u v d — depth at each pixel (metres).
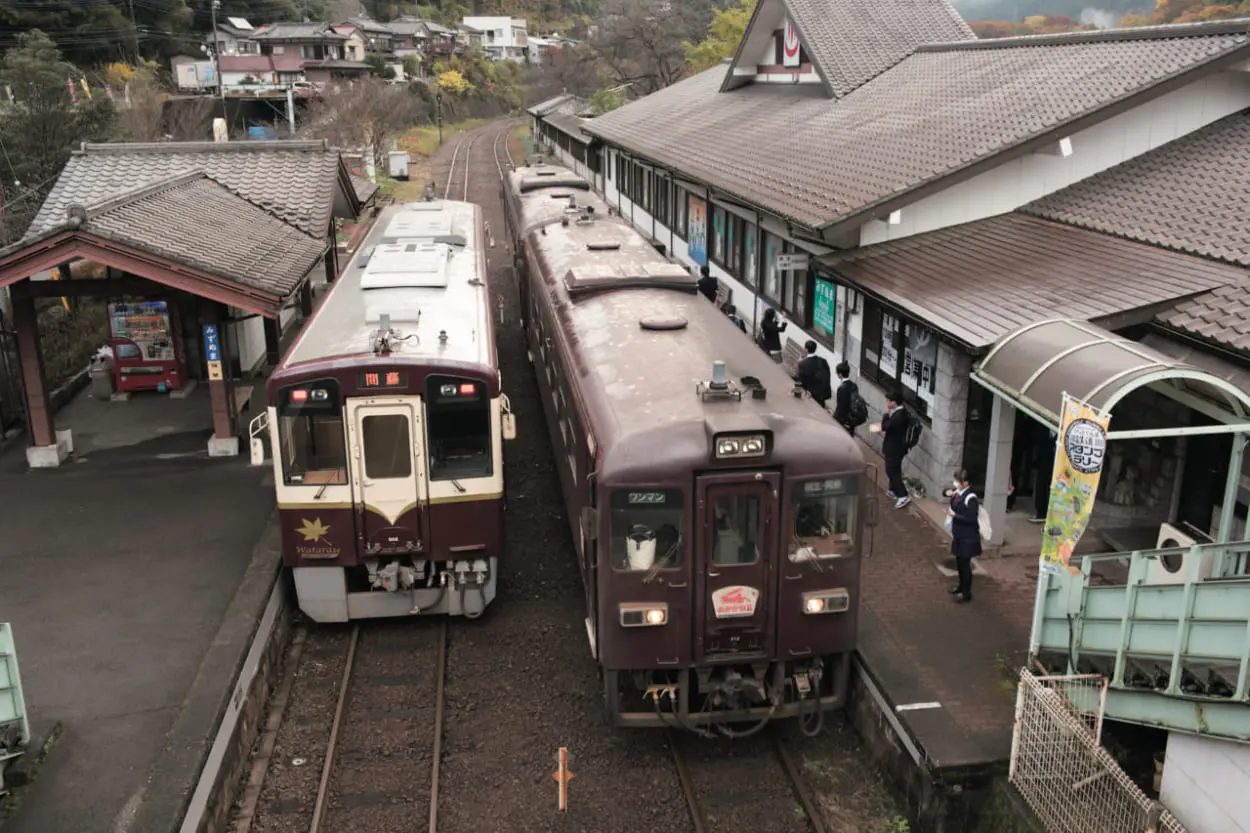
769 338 16.12
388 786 8.22
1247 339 8.72
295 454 9.86
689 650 8.00
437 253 14.39
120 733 7.81
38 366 13.22
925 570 10.48
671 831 7.73
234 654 8.88
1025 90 14.97
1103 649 7.34
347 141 48.59
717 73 33.31
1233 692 6.22
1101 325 9.70
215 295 12.21
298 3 81.69
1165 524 9.05
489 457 10.12
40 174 26.47
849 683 9.08
